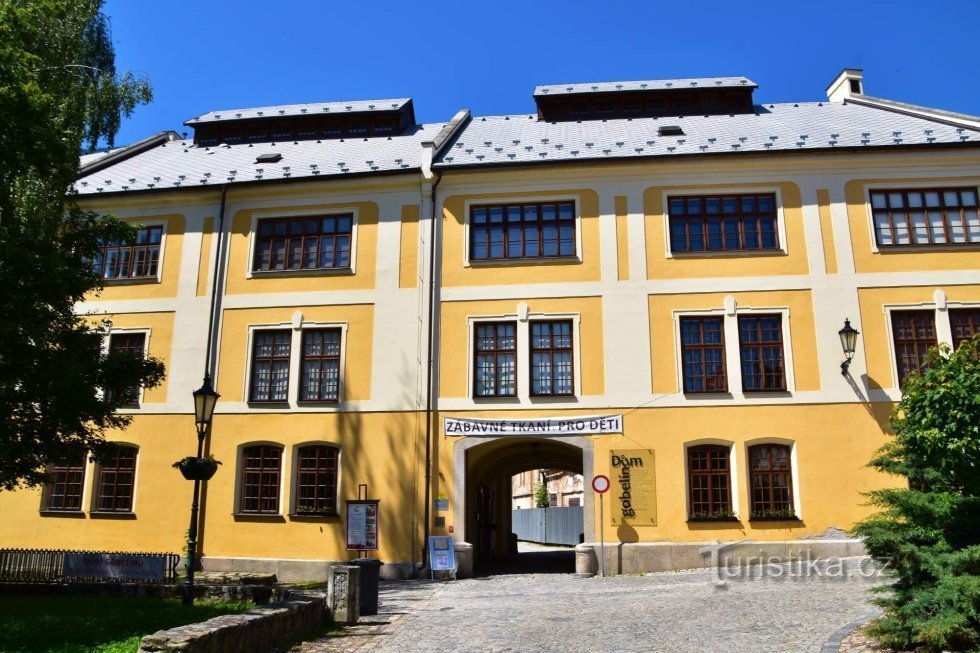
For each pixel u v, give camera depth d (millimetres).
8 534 21344
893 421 9430
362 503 19734
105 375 12938
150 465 21234
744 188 20875
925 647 8484
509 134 24922
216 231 22531
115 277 22766
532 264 20984
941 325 19656
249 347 21594
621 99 26328
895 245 20141
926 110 23359
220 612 11648
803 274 20234
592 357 20234
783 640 9773
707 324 20297
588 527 19328
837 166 20750
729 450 19516
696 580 16625
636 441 19641
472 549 19703
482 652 9945
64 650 8867
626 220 20953
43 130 12109
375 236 21781
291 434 20859
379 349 21016
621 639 10445
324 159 24250
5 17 12367
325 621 12078
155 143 28594
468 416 20266
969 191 20438
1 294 10961
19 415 11812
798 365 19734
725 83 26062
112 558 14242
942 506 8617
